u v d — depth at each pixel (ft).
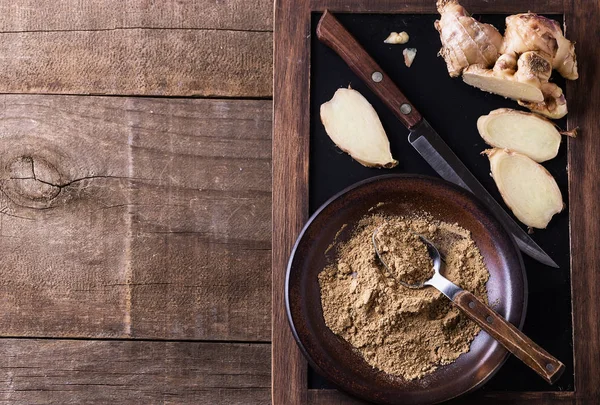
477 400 1.82
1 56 2.14
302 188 1.88
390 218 1.86
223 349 2.08
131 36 2.13
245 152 2.11
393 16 1.92
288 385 1.83
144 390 2.08
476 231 1.83
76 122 2.13
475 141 1.89
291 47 1.90
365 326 1.80
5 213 2.12
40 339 2.10
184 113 2.12
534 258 1.86
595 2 1.90
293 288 1.79
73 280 2.11
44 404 2.09
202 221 2.10
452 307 1.82
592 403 1.82
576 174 1.87
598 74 1.89
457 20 1.83
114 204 2.11
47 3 2.15
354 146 1.88
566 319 1.85
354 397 1.79
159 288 2.09
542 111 1.87
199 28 2.13
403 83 1.90
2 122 2.14
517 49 1.83
